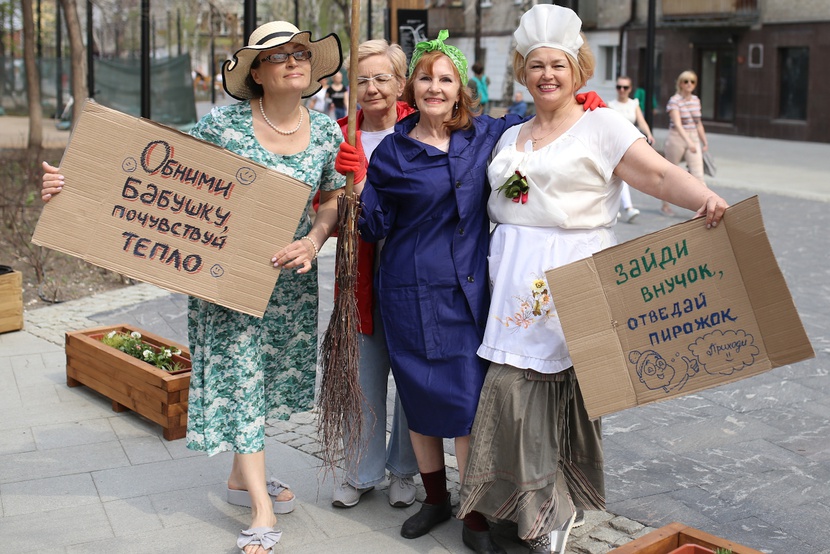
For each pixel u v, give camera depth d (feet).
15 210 35.37
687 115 42.75
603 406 11.73
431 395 12.49
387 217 12.89
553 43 12.03
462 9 124.16
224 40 174.60
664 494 14.83
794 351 11.03
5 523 13.73
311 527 13.71
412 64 12.82
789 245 35.35
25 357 21.65
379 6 121.80
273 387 13.94
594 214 12.20
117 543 13.21
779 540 13.29
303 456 16.35
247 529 13.21
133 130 12.50
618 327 11.59
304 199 12.72
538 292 12.09
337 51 13.46
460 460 12.80
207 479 15.38
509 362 12.04
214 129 13.01
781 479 15.40
